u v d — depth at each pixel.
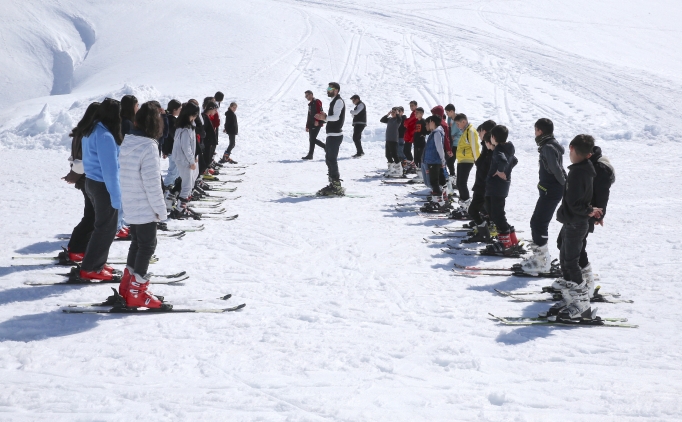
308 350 4.08
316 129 17.06
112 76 32.44
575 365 3.94
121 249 7.06
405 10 44.62
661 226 8.65
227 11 40.84
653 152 18.12
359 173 14.88
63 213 8.97
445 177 10.12
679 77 31.89
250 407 3.24
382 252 7.24
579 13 48.25
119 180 5.30
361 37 35.41
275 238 7.83
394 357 4.00
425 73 29.58
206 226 8.48
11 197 10.11
